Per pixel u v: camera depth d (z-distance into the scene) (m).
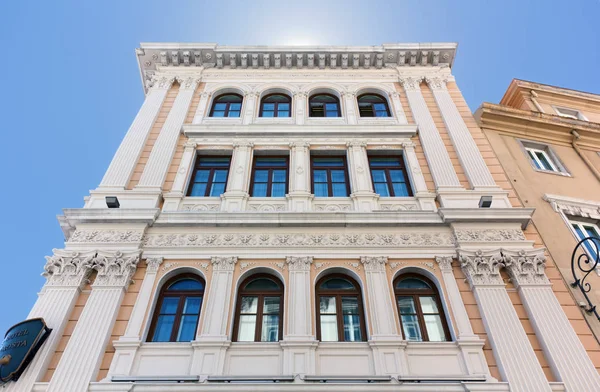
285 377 8.95
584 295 10.84
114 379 8.97
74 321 10.10
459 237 11.77
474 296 10.71
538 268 11.10
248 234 11.99
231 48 18.83
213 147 15.08
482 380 9.03
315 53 18.91
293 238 11.88
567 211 13.46
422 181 13.80
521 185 14.15
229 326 10.10
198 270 11.24
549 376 9.24
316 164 14.94
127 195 12.95
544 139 16.64
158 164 14.14
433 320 10.61
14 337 9.42
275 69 19.08
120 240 11.62
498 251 11.39
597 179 15.26
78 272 10.86
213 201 13.23
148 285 10.83
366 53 18.97
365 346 9.72
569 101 20.11
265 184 14.21
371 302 10.48
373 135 15.42
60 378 8.88
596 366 9.39
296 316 10.14
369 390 8.65
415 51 18.94
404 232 12.07
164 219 12.11
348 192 13.94
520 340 9.66
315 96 18.03
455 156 14.80
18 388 8.77
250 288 11.25
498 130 16.44
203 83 18.28
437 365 9.45
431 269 11.33
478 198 13.03
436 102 17.14
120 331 9.98
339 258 11.50
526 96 19.98
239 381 8.98
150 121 15.95
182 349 9.68
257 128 15.44
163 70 18.80
